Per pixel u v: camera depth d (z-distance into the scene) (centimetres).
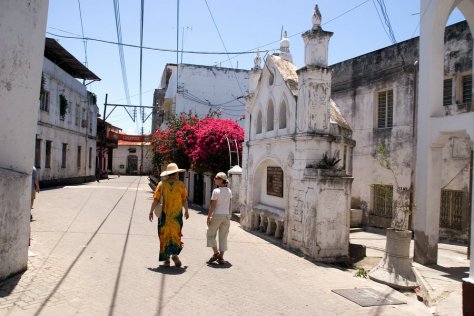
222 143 1828
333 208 952
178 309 546
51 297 559
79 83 3294
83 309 523
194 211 1862
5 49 624
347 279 775
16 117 650
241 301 598
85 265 741
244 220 1393
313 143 994
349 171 1155
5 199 607
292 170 1056
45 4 699
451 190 1363
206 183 1975
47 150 2706
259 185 1349
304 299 631
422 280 746
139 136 4788
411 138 1488
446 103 1416
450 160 1363
